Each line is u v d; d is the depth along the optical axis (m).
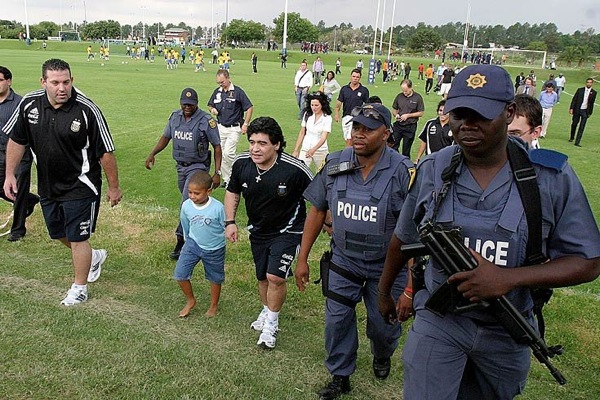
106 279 5.23
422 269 2.58
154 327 4.31
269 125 3.86
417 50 97.44
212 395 3.47
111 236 6.36
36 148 4.50
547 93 15.92
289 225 4.08
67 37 112.31
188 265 4.42
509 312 2.17
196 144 6.07
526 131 3.52
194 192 4.27
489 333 2.31
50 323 4.27
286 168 3.95
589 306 4.89
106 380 3.56
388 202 3.27
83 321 4.32
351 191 3.34
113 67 43.06
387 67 40.94
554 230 2.12
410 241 2.54
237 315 4.61
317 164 8.55
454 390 2.39
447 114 2.11
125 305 4.69
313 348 4.14
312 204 3.57
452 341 2.36
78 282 4.68
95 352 3.89
